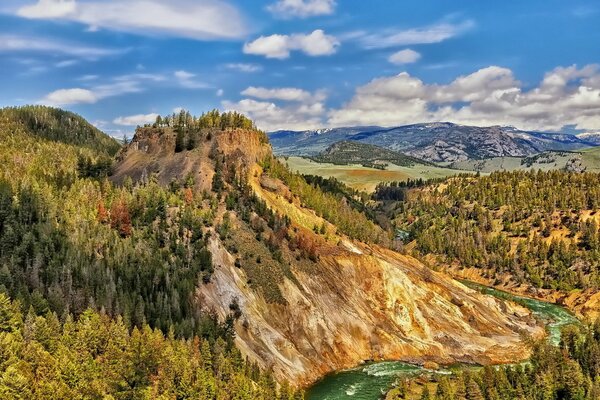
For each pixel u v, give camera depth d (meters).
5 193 146.50
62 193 165.50
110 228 146.75
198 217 153.88
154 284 128.12
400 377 131.75
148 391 96.81
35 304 104.06
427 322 159.75
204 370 104.06
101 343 101.31
